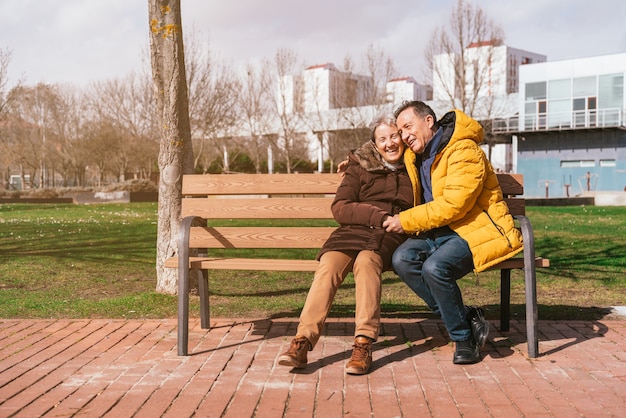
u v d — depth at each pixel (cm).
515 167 4334
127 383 343
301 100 4941
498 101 4462
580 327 463
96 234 1280
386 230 388
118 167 5572
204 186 452
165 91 579
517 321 487
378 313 371
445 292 372
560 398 315
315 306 371
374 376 354
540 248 972
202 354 398
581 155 4159
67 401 316
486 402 311
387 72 4266
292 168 5031
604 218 1658
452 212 373
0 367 373
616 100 4000
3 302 568
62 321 486
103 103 5225
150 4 577
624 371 358
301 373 359
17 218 1869
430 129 392
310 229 440
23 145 6222
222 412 300
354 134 4284
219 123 3806
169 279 592
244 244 443
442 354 396
